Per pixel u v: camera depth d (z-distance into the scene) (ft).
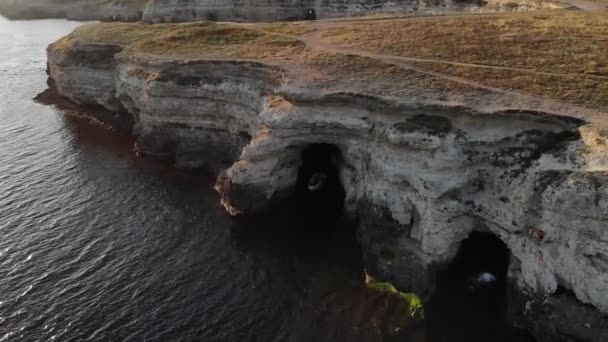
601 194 77.87
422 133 99.09
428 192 97.76
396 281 99.45
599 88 105.40
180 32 184.14
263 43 161.07
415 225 102.73
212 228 122.93
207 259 112.16
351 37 155.33
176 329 93.50
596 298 79.51
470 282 98.43
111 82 190.80
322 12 271.28
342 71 126.11
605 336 78.13
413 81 115.85
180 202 135.03
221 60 145.59
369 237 108.88
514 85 110.42
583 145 88.02
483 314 93.35
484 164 97.35
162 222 126.21
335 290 101.45
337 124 112.78
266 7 282.97
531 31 142.41
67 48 205.67
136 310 98.07
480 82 113.39
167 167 154.92
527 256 89.20
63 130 185.37
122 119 188.65
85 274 107.86
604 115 94.27
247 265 109.81
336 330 91.76
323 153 132.16
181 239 119.34
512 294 92.58
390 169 103.96
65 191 141.59
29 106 210.38
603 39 130.52
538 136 94.89
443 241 98.99
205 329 93.45
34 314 97.30
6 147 169.78
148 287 104.01
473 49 132.67
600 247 78.07
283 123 115.85
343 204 124.98
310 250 113.60
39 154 165.27
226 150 149.48
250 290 102.63
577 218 79.92
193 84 147.54
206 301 100.07
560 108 97.86
